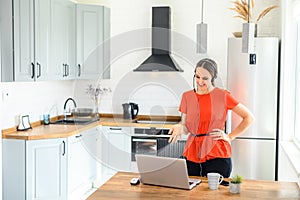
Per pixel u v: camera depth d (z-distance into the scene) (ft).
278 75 15.84
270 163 15.39
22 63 13.16
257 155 15.40
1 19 12.78
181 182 8.21
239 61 15.34
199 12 17.99
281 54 15.38
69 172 14.40
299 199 7.65
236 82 15.40
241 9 17.37
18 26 12.92
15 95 14.33
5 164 13.42
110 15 18.90
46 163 13.70
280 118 15.26
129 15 18.74
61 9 15.69
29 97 15.37
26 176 13.32
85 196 16.30
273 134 15.31
